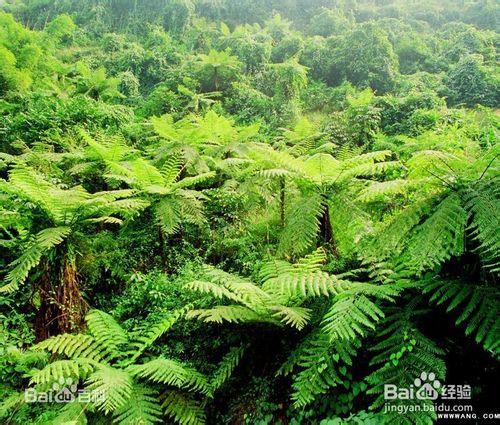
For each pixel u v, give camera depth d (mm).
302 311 2752
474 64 11758
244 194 5215
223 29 19625
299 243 3336
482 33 15945
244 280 3504
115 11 24156
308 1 23828
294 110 11148
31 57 13531
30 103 9117
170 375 2604
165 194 4836
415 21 20641
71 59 18953
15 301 3988
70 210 3555
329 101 12773
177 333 3371
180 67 15625
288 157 3977
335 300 2576
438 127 7586
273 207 4738
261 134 9742
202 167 6070
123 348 3234
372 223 3324
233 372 3061
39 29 24562
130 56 16719
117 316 3785
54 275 3529
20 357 3027
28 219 3695
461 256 2477
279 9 23844
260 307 2873
